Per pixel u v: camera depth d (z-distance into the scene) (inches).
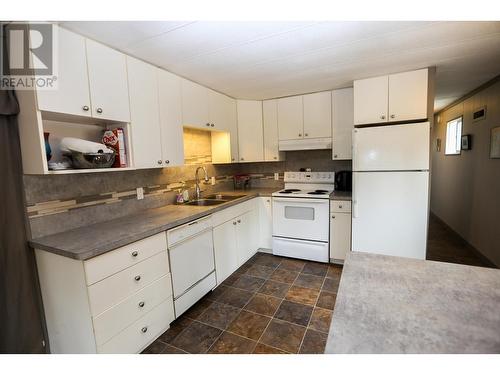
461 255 132.3
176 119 93.8
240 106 133.6
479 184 129.3
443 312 33.0
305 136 129.3
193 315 85.4
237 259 116.0
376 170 100.7
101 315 58.1
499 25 65.0
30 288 63.6
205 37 67.4
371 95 103.6
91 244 58.9
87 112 64.9
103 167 70.4
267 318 82.7
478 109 130.2
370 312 33.4
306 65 89.6
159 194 102.7
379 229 102.3
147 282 69.7
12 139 60.6
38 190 65.6
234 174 155.9
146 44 70.1
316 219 119.8
